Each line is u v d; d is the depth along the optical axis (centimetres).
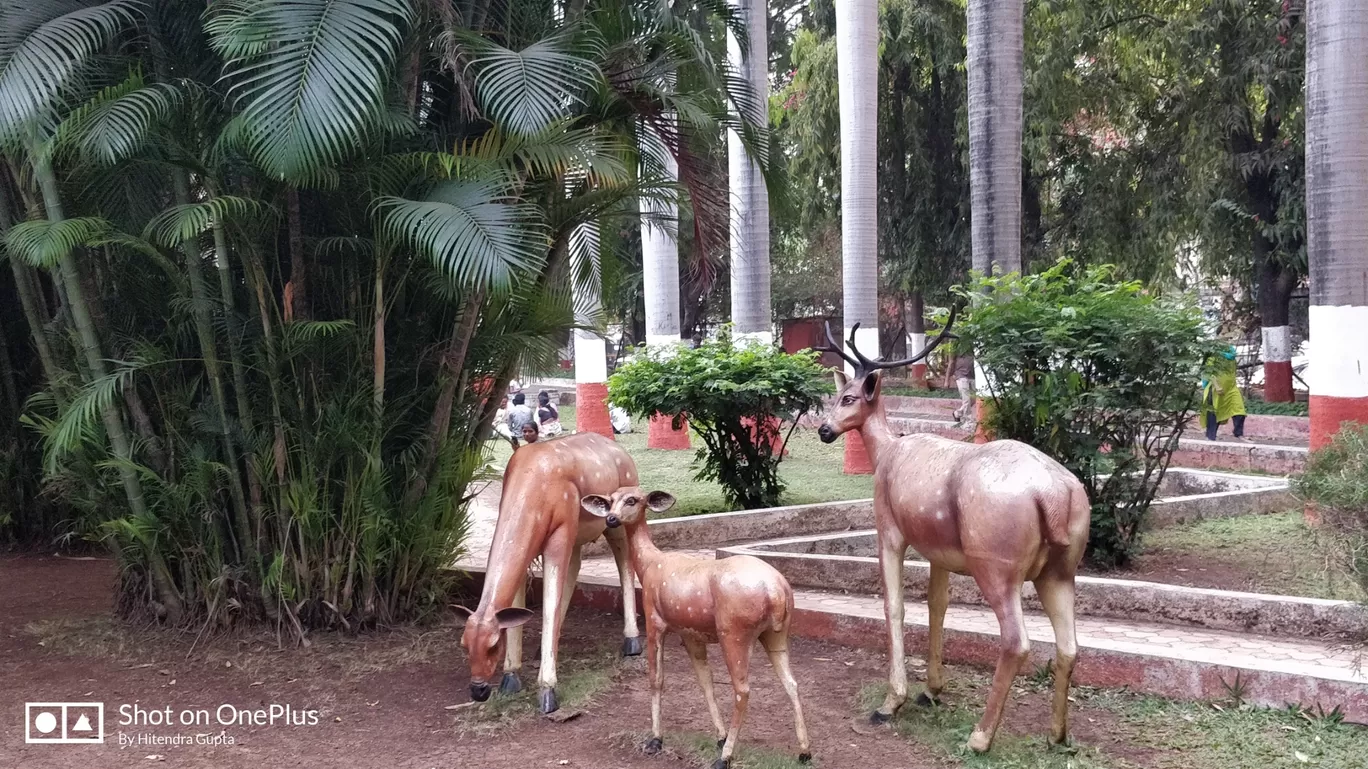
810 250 2708
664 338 1577
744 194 1366
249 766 475
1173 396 752
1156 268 1761
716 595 430
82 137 532
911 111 2052
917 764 448
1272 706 487
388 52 510
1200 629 614
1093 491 772
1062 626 446
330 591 648
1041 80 1653
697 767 450
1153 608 635
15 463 952
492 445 870
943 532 459
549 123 545
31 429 955
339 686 576
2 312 927
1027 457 440
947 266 2097
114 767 475
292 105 488
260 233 617
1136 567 774
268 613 648
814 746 470
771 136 764
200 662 618
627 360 1250
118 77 615
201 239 638
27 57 514
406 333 670
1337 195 860
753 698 540
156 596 686
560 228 671
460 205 543
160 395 656
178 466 663
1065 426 759
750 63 1326
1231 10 1566
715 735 481
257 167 570
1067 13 1636
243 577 661
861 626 619
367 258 639
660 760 460
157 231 594
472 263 511
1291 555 784
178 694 569
